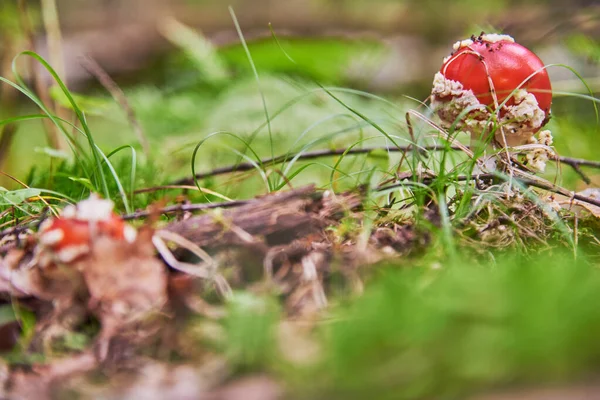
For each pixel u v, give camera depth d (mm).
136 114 705
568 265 344
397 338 310
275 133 637
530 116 412
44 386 314
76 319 335
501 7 911
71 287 338
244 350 313
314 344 317
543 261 359
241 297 337
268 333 316
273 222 358
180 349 324
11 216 408
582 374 301
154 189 423
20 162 699
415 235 369
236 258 353
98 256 336
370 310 319
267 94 691
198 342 325
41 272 340
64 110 596
